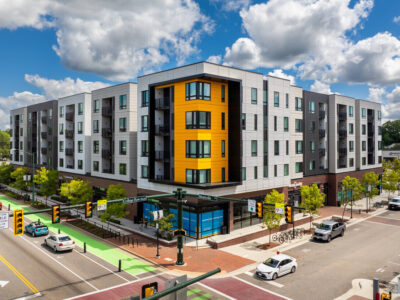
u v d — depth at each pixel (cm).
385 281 2230
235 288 2094
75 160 5322
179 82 3384
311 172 4894
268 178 3838
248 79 3588
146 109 3822
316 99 5009
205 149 3262
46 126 6344
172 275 2302
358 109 5812
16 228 1673
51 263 2492
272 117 3912
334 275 2334
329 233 3209
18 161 7369
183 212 3372
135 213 3962
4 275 2244
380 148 6500
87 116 5106
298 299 1941
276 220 3070
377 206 4975
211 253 2814
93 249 2875
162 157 3675
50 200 5256
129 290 2028
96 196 4778
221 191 3281
